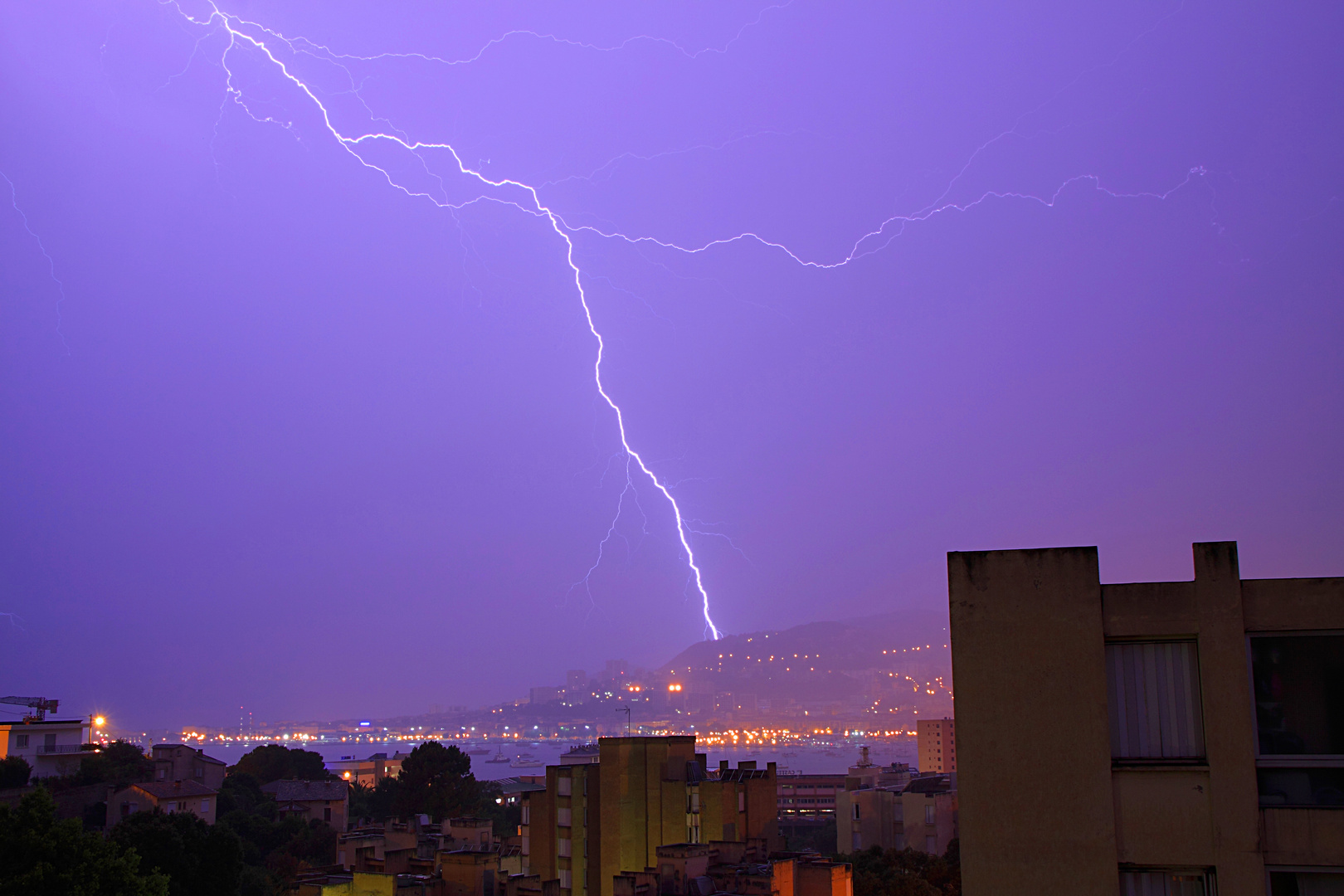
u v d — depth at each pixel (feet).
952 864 201.36
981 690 45.27
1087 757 43.70
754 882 117.70
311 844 243.60
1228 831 41.88
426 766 303.89
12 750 251.60
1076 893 42.80
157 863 149.59
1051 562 45.50
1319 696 42.57
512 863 169.48
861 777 329.93
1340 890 41.01
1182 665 44.24
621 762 160.45
